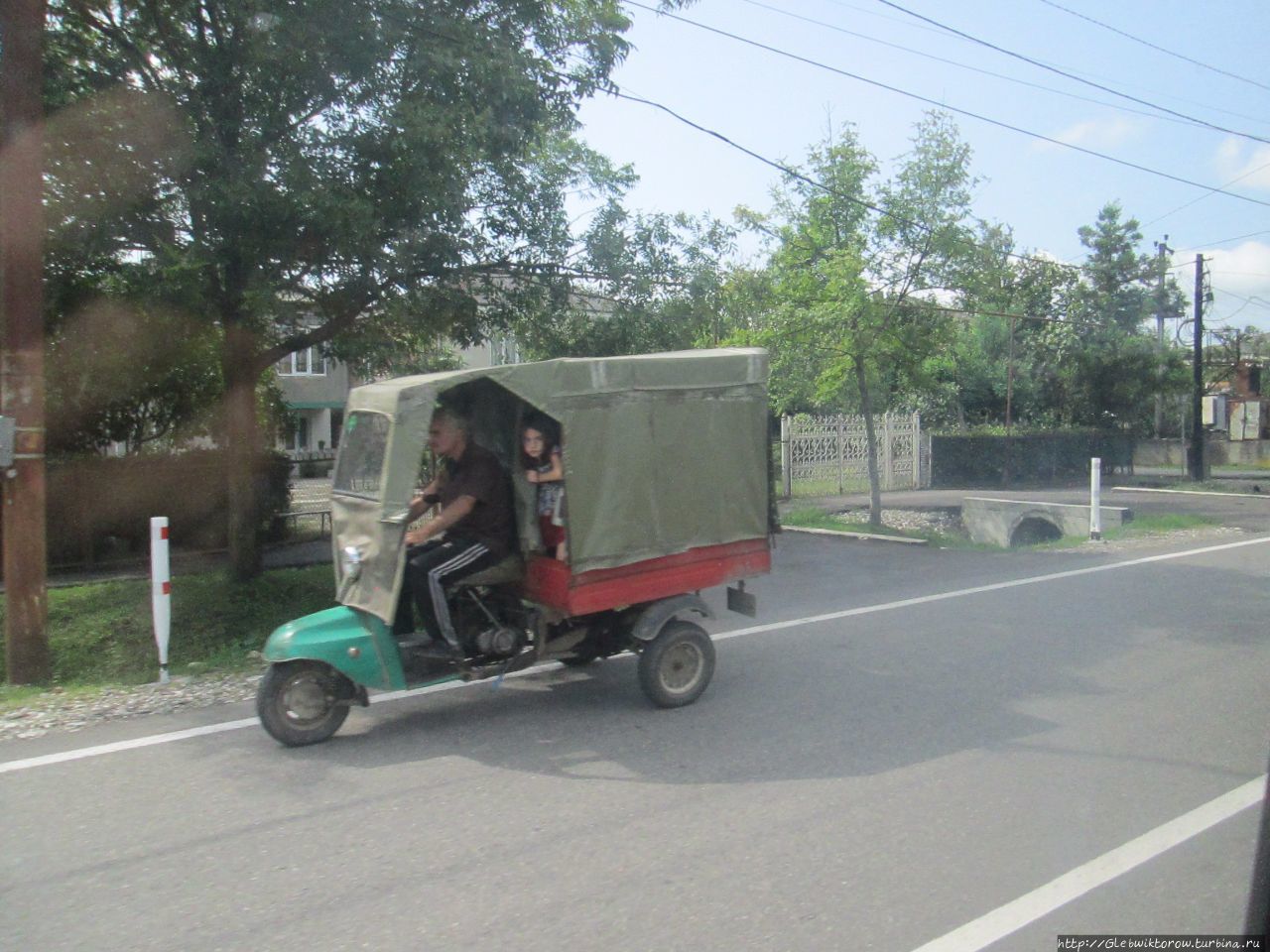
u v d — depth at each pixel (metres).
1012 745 5.82
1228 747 5.76
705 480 6.76
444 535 6.40
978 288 16.78
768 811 4.90
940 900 3.98
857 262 15.86
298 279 10.24
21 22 7.71
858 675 7.38
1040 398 37.34
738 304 17.45
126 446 15.67
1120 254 40.03
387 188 9.57
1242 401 47.72
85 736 6.20
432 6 9.88
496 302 11.43
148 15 9.79
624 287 11.67
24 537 7.96
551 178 12.05
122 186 9.21
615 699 6.88
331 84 9.52
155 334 11.45
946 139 16.41
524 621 6.51
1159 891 4.05
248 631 10.23
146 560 14.39
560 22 11.02
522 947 3.67
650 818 4.84
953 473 28.75
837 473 24.97
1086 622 9.14
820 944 3.66
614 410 6.30
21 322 7.88
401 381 6.39
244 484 11.80
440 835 4.67
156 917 3.93
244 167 9.02
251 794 5.20
